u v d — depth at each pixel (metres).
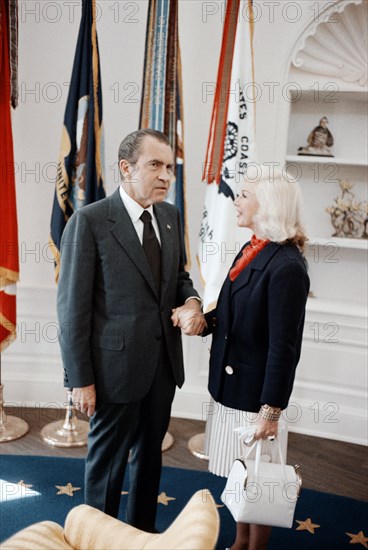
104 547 1.54
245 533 2.14
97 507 2.18
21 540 1.58
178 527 1.39
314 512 2.64
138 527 2.35
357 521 2.59
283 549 2.35
